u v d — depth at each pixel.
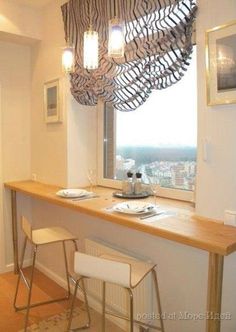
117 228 2.17
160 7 1.75
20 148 3.07
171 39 1.71
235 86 1.47
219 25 1.52
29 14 2.77
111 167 2.69
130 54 1.97
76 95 2.50
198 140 1.66
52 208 2.83
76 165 2.67
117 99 2.12
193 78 2.02
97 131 2.77
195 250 1.71
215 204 1.61
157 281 1.80
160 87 1.82
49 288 2.69
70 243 2.62
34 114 3.03
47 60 2.78
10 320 2.19
